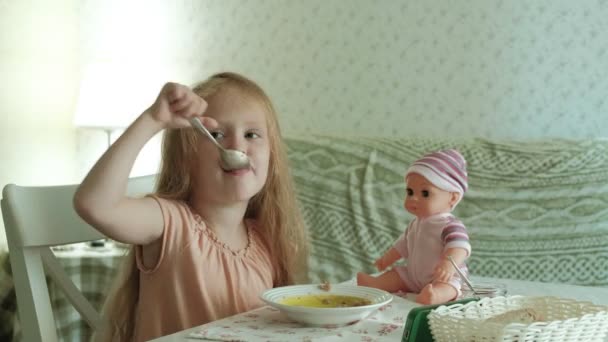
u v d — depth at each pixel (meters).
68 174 2.84
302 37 2.72
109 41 2.92
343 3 2.65
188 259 1.02
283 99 2.76
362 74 2.64
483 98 2.50
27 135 2.52
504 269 2.12
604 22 2.37
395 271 1.02
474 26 2.49
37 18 2.60
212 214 1.09
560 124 2.42
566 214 2.12
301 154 2.32
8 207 1.00
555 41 2.41
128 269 1.08
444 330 0.60
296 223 1.26
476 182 2.19
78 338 2.13
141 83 2.60
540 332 0.57
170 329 1.02
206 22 2.84
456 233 0.95
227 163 1.01
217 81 1.10
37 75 2.60
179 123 0.86
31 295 0.99
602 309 0.65
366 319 0.79
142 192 1.27
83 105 2.54
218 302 1.04
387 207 2.22
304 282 1.28
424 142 2.27
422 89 2.57
